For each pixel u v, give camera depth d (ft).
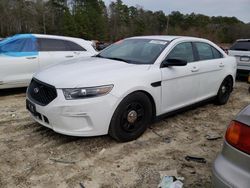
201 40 17.94
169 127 15.76
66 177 10.64
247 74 31.01
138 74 13.20
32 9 219.82
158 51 14.99
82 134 11.96
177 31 231.09
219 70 18.85
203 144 13.82
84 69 13.16
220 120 17.40
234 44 32.81
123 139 13.23
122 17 260.83
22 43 22.54
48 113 12.05
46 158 11.91
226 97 20.66
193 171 11.26
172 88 14.92
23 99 21.07
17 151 12.42
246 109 7.34
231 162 6.98
